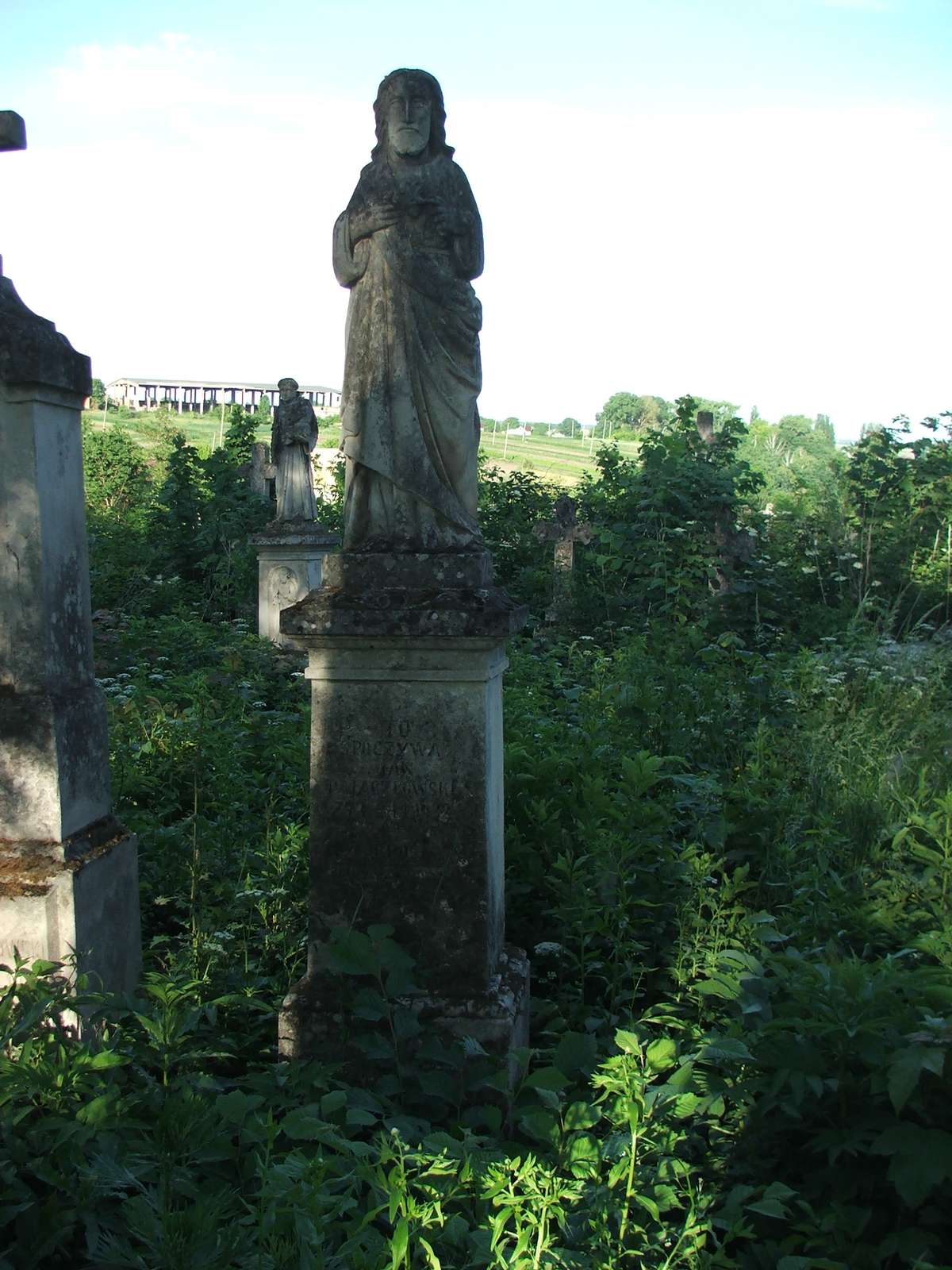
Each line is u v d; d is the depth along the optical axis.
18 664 4.12
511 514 17.05
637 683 7.76
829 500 14.49
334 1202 2.75
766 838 5.34
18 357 3.94
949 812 5.23
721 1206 3.13
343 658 4.12
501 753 4.54
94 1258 2.71
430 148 4.21
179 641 10.93
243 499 17.69
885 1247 2.83
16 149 4.25
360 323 4.19
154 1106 3.28
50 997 3.47
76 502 4.36
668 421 15.09
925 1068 2.93
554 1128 3.06
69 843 4.14
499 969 4.30
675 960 4.56
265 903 4.76
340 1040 4.09
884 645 9.90
